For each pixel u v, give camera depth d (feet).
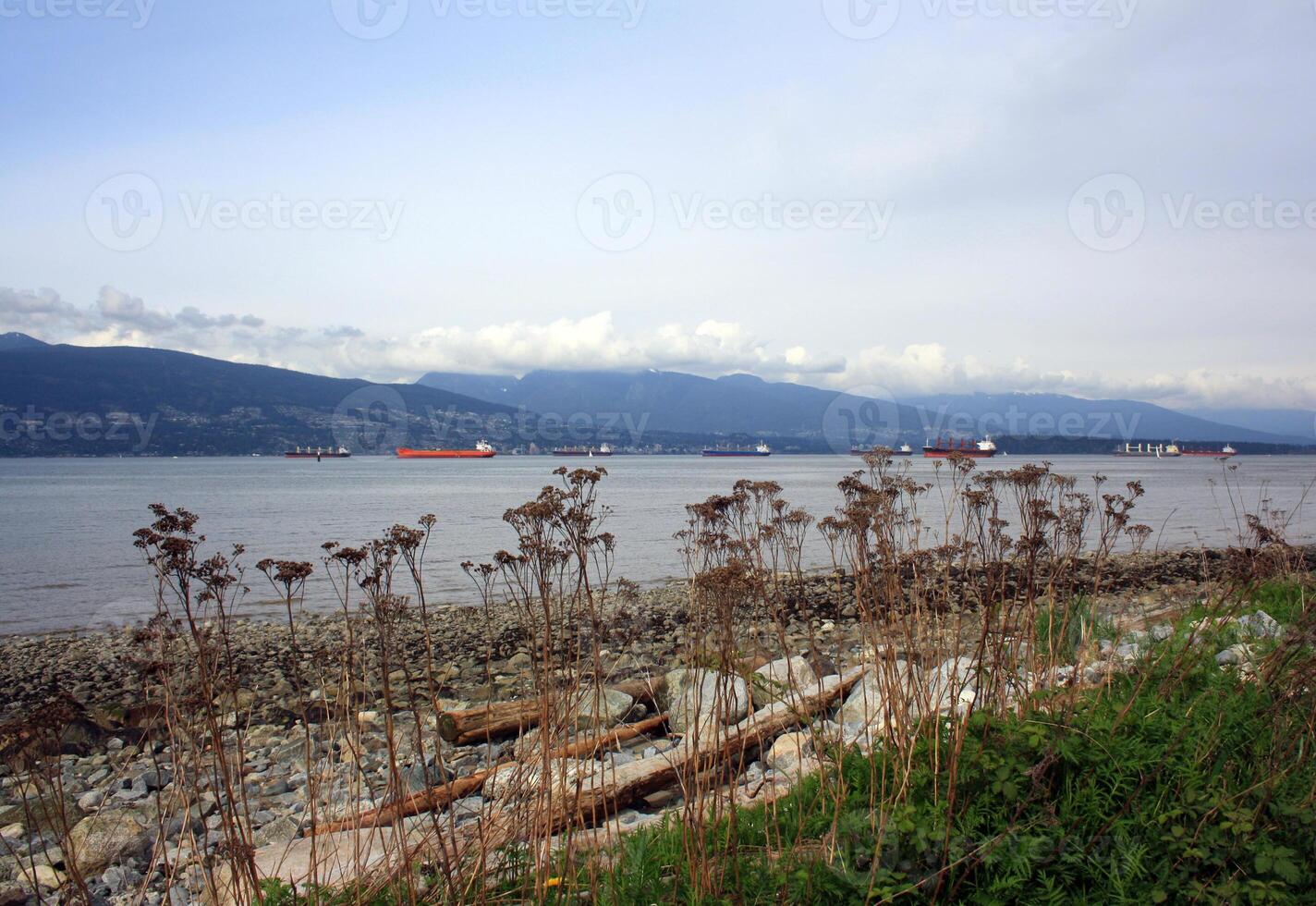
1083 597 28.09
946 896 12.76
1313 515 138.31
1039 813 13.89
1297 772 14.07
